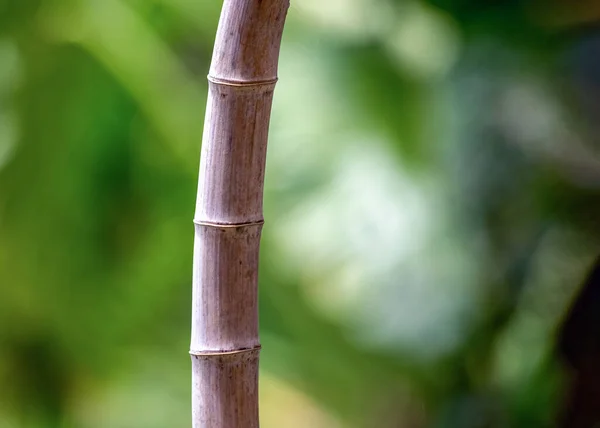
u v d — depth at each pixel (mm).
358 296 1884
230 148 754
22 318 2123
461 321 1837
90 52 1986
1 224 2029
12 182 2010
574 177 1797
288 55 1927
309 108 1888
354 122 1874
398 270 1855
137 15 2012
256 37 746
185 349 2221
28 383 2178
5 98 1988
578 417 1498
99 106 2006
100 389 2217
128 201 2068
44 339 2154
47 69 1986
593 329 1479
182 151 2018
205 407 770
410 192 1855
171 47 2049
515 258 1817
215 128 755
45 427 2201
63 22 1979
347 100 1878
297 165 1895
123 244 2102
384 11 1928
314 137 1884
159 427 2195
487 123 1851
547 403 1647
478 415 1811
